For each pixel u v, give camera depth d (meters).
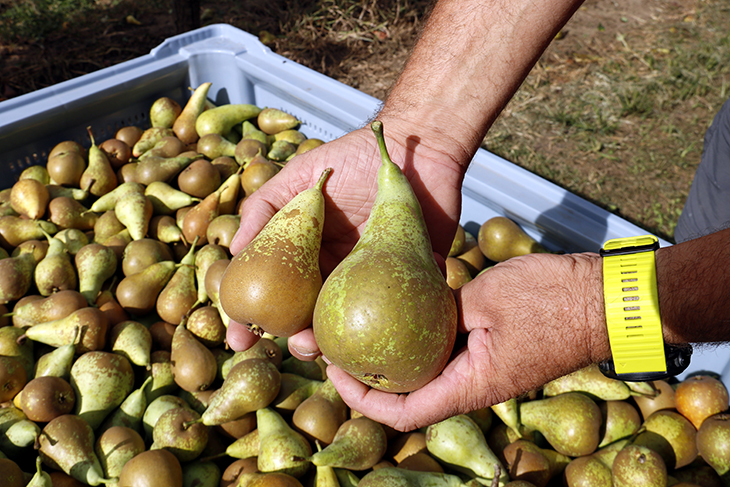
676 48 1.48
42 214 0.76
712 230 0.66
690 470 0.59
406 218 0.43
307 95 0.87
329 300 0.40
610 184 1.09
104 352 0.61
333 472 0.55
